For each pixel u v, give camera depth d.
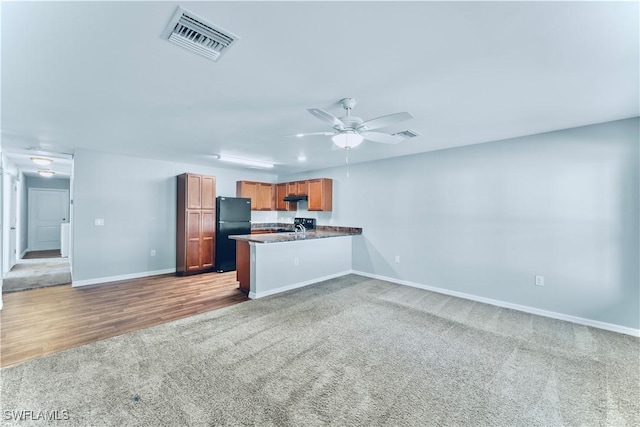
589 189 3.19
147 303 3.83
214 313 3.47
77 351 2.53
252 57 1.82
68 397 1.91
